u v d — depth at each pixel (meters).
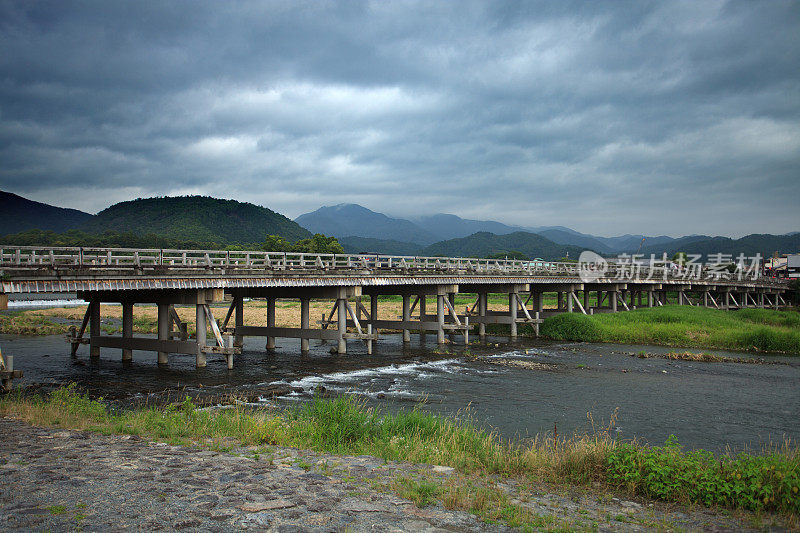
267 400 23.73
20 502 9.26
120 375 28.58
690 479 11.48
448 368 34.03
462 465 13.45
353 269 37.72
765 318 61.66
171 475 11.14
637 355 40.38
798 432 20.08
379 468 12.58
